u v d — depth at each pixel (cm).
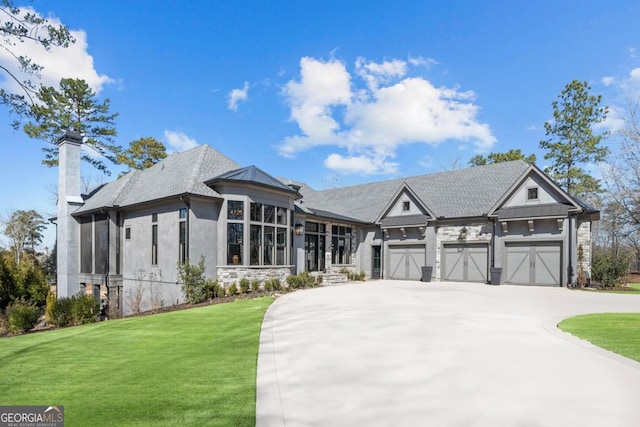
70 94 3019
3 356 680
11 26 1192
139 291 1798
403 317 949
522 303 1227
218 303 1332
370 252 2547
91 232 2086
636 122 2561
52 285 2973
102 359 645
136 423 383
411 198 2331
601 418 388
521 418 387
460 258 2145
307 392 459
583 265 1817
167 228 1650
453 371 533
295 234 2042
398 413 398
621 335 760
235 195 1603
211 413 404
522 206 1933
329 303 1207
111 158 3256
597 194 3184
